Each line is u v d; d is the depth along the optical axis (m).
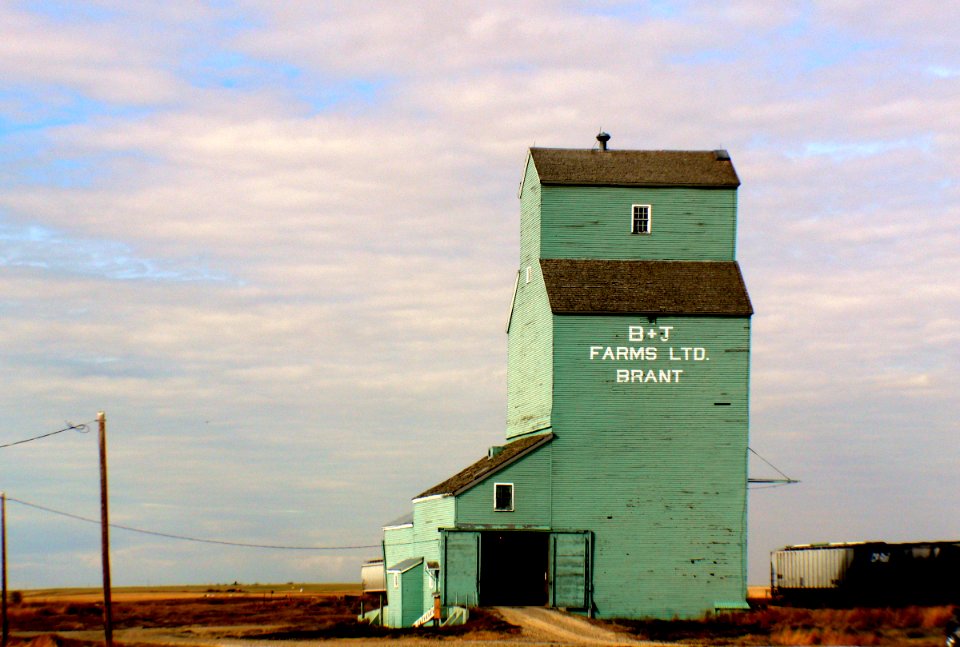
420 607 75.56
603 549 71.31
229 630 85.25
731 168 79.19
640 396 72.88
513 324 84.50
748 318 74.06
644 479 72.12
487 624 64.50
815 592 80.25
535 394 76.94
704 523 72.06
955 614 55.75
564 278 75.12
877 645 56.28
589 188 77.31
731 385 73.31
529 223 80.62
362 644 58.84
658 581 71.25
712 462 72.62
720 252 77.38
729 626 66.56
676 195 77.69
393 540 87.31
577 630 63.06
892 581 73.62
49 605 139.00
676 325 73.62
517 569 76.81
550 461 71.88
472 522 70.75
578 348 73.06
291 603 142.62
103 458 53.78
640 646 55.31
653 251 77.06
